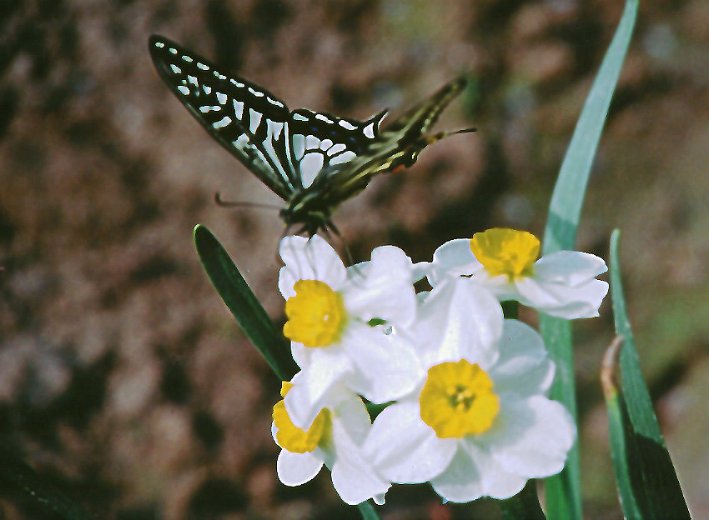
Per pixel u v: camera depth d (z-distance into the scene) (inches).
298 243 19.5
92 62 26.7
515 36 27.6
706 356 26.1
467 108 26.9
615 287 19.3
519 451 18.4
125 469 24.8
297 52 27.3
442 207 25.9
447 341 18.7
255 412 25.1
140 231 25.7
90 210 25.8
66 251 25.6
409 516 25.4
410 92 26.9
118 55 26.7
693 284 26.7
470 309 18.7
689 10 28.5
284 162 19.9
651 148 27.9
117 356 25.1
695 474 25.3
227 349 25.2
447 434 18.4
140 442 24.8
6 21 27.3
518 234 19.5
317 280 19.2
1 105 26.7
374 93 27.0
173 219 25.7
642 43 28.3
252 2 27.4
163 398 25.0
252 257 25.4
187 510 24.7
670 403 26.1
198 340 25.2
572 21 27.7
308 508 25.0
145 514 24.6
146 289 25.4
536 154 26.8
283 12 27.6
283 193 19.9
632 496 18.5
